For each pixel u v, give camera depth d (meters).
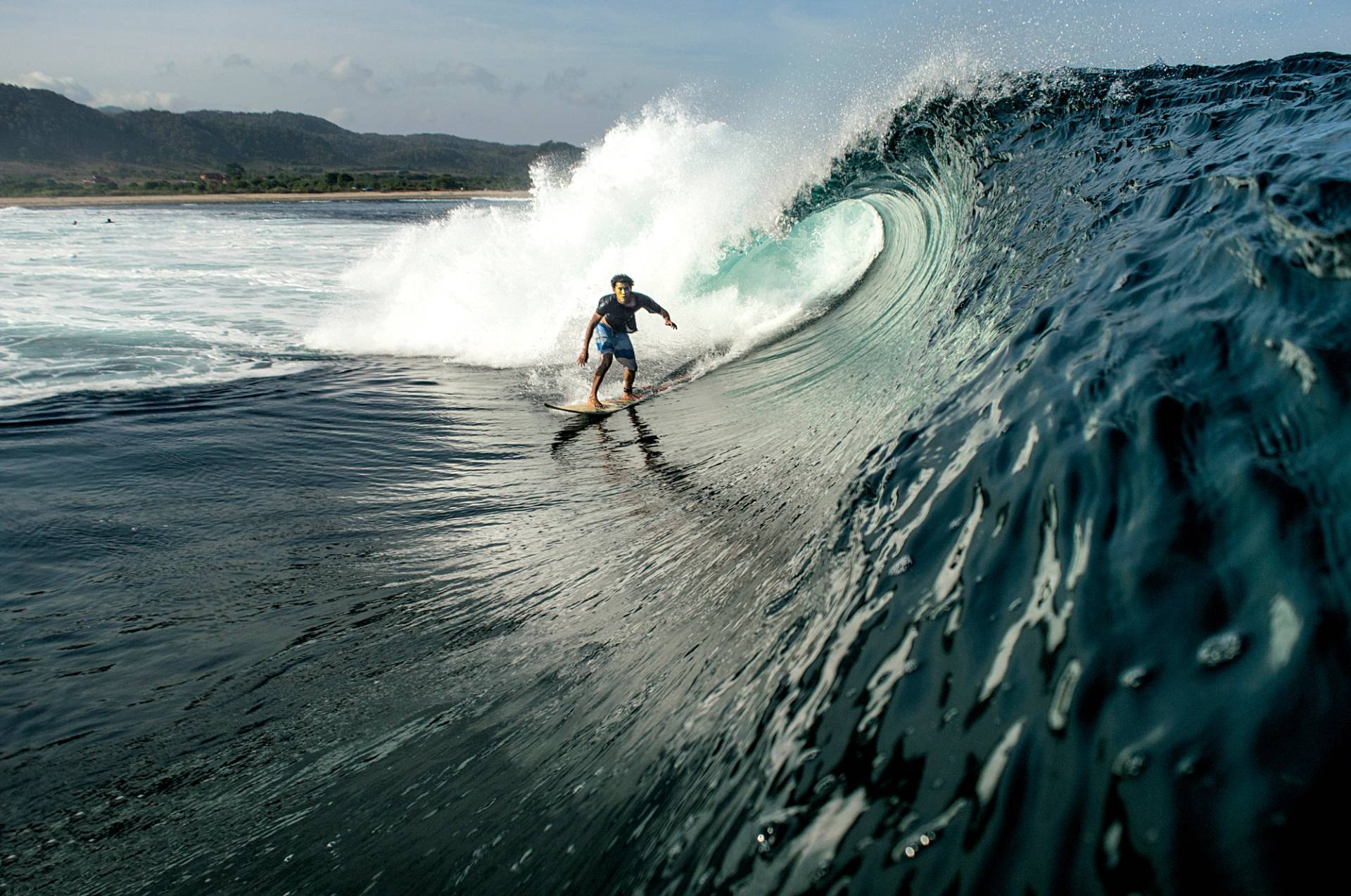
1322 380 1.42
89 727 2.67
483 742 2.26
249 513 4.64
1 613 3.49
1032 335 2.24
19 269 15.53
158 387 7.65
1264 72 5.01
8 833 2.19
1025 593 1.33
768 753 1.39
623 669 2.43
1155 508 1.33
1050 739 1.04
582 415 6.94
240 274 15.73
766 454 4.61
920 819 1.05
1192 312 1.86
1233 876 0.79
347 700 2.71
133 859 2.05
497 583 3.59
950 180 6.14
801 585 2.06
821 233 9.98
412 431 6.47
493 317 10.06
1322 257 1.79
